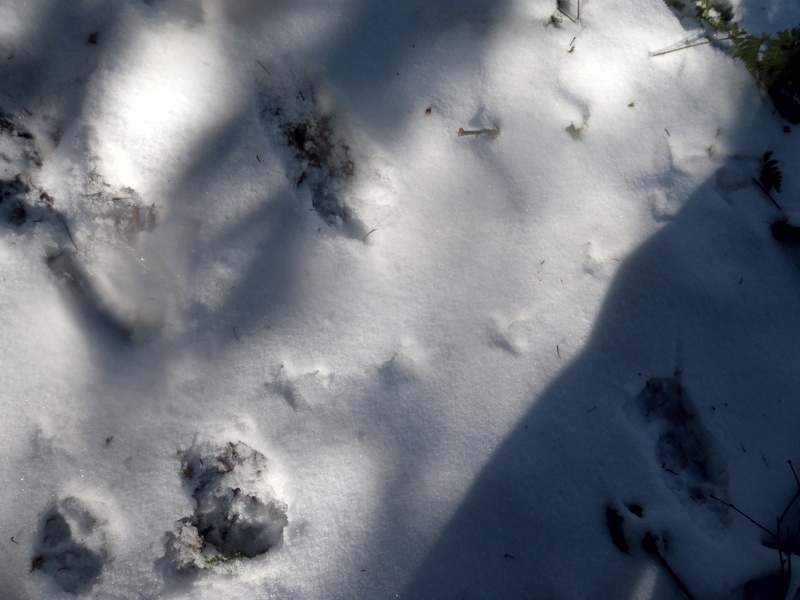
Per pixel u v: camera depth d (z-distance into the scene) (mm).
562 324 2326
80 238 2113
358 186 2338
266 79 2318
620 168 2492
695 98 2602
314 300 2230
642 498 2189
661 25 2645
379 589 2061
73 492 1983
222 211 2215
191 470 2070
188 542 2020
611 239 2424
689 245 2441
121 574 1960
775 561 2121
